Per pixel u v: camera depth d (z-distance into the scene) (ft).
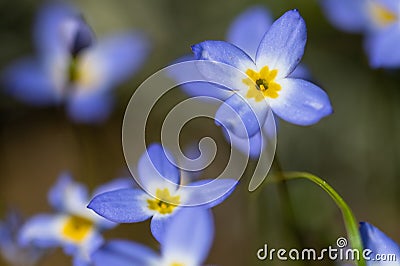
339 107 0.68
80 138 0.68
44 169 0.78
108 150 0.69
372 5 0.48
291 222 0.38
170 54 0.76
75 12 0.76
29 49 0.81
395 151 0.65
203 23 0.76
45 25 0.68
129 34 0.73
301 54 0.33
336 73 0.69
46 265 0.62
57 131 0.79
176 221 0.32
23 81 0.67
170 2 0.78
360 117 0.67
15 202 0.76
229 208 0.63
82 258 0.38
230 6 0.75
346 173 0.66
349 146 0.66
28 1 0.82
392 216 0.63
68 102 0.67
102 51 0.69
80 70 0.66
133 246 0.33
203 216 0.32
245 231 0.62
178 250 0.32
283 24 0.33
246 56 0.33
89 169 0.65
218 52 0.33
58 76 0.66
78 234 0.40
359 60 0.68
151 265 0.33
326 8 0.49
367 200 0.64
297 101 0.33
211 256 0.62
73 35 0.42
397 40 0.45
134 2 0.79
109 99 0.68
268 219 0.41
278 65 0.33
